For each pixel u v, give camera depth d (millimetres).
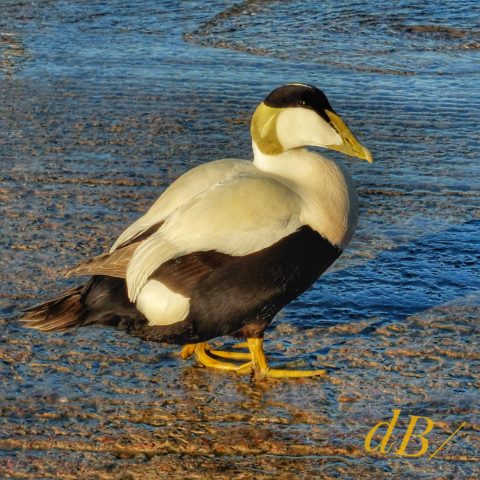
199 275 8086
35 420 8211
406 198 13172
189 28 23312
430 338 9562
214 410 8391
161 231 8211
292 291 8445
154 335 8320
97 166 14203
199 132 15867
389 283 10719
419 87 18641
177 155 14773
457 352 9305
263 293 8258
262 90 18281
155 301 8078
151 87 18422
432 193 13352
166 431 8078
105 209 12602
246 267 8125
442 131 15977
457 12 24109
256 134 8812
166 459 7695
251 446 7867
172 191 8594
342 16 24031
